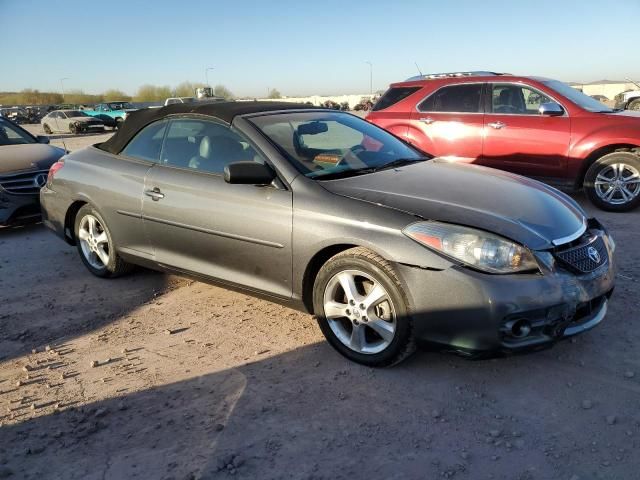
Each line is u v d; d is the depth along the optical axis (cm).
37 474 256
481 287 287
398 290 310
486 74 779
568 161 698
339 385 320
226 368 345
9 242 662
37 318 432
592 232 338
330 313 346
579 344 352
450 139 777
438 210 313
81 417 298
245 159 384
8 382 339
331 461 257
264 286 375
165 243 429
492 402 298
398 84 848
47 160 726
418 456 258
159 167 435
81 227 511
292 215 347
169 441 276
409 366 338
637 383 308
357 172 378
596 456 253
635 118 669
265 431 281
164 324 413
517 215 314
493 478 242
